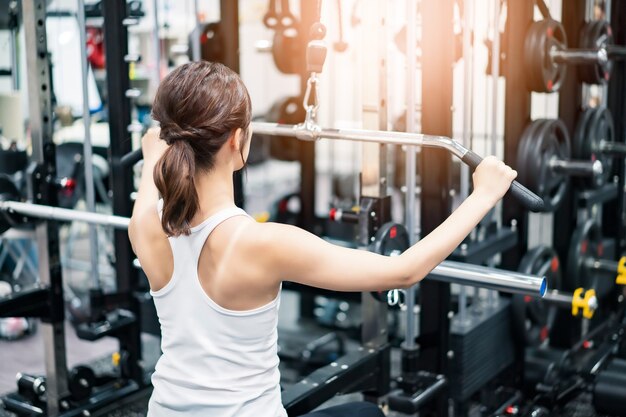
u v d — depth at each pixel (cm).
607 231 355
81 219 247
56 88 416
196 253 139
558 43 271
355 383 234
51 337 284
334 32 373
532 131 266
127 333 312
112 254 435
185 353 143
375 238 212
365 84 227
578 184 310
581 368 308
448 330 254
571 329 318
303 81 395
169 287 144
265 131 193
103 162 478
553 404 284
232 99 135
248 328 140
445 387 248
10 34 328
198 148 135
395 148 449
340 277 135
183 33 502
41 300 279
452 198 245
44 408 290
